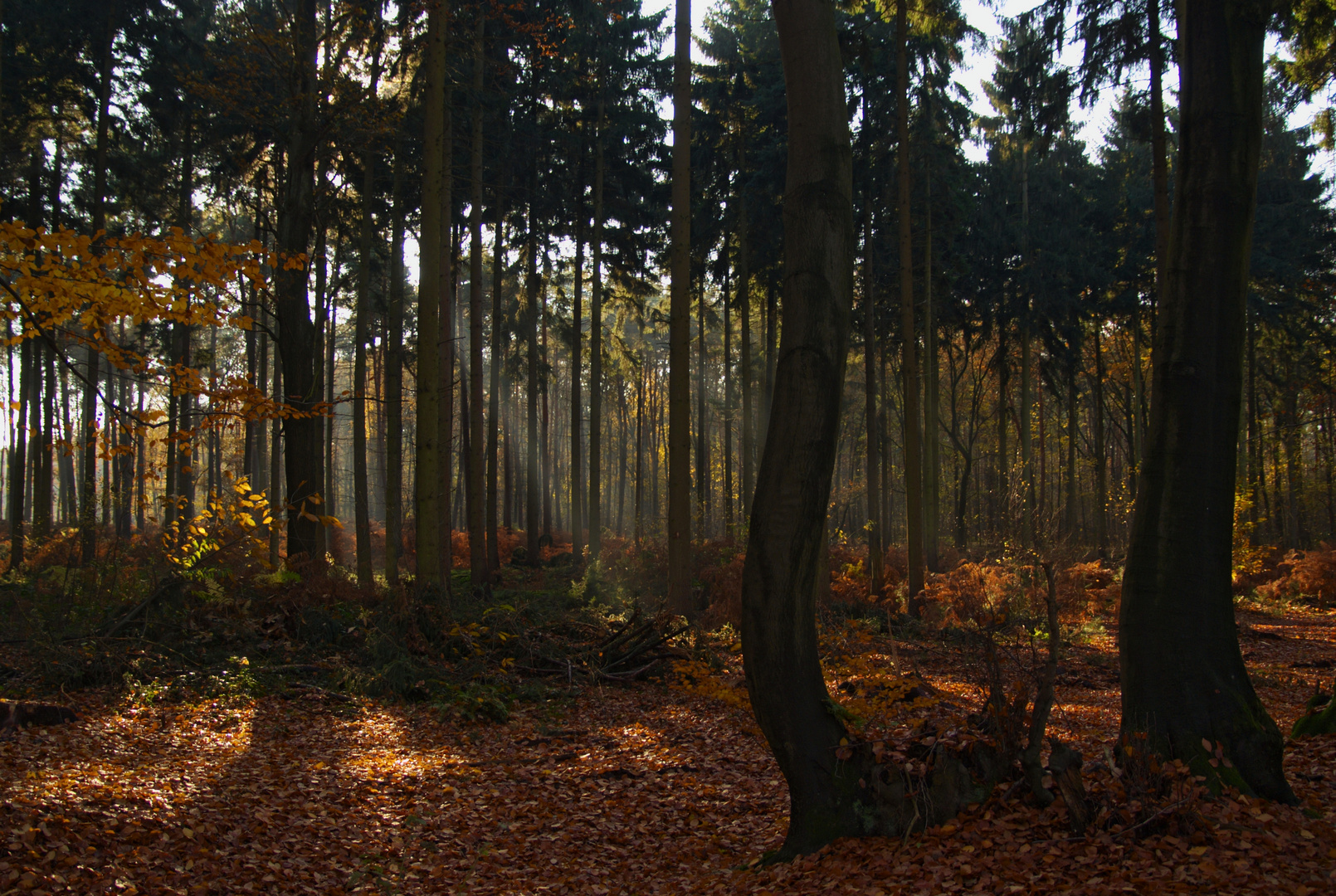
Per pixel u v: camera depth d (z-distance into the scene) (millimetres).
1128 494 31016
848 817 5070
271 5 18188
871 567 19188
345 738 8734
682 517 14727
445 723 9547
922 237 23125
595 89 23391
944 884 4309
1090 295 30641
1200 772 4887
